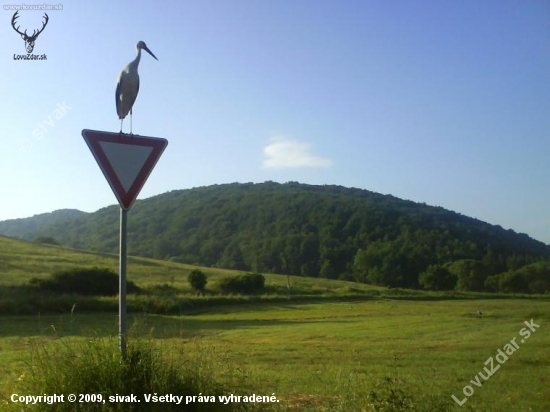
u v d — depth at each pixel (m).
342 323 29.25
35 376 5.89
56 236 111.12
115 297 34.62
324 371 12.27
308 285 63.72
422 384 10.70
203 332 23.41
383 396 7.00
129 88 6.77
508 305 44.41
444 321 28.59
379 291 59.06
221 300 43.88
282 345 18.22
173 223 117.81
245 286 52.56
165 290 46.22
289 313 37.69
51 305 31.11
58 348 6.36
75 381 5.73
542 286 65.19
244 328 25.91
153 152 6.18
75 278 38.41
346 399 7.88
